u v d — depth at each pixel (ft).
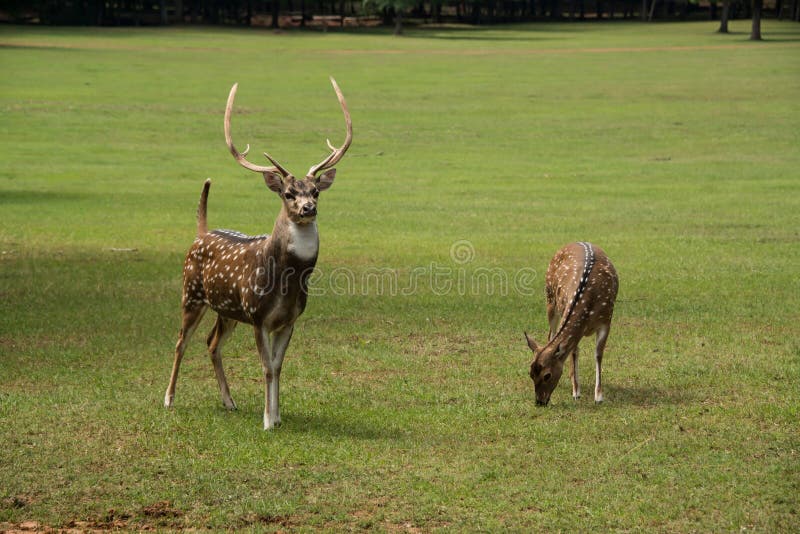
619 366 40.19
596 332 35.99
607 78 195.21
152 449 30.78
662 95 168.45
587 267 35.78
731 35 318.86
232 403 35.01
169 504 26.76
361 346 43.27
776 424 33.01
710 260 61.41
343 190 93.40
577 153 118.01
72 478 28.37
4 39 268.21
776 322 46.50
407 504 26.84
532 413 34.55
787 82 181.57
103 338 43.70
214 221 76.23
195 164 109.19
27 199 85.76
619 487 27.91
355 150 119.75
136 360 40.68
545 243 68.13
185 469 29.09
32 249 64.85
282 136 128.77
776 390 36.58
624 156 115.34
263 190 93.20
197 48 261.85
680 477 28.53
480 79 194.59
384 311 49.57
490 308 50.24
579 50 267.59
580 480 28.50
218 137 127.34
